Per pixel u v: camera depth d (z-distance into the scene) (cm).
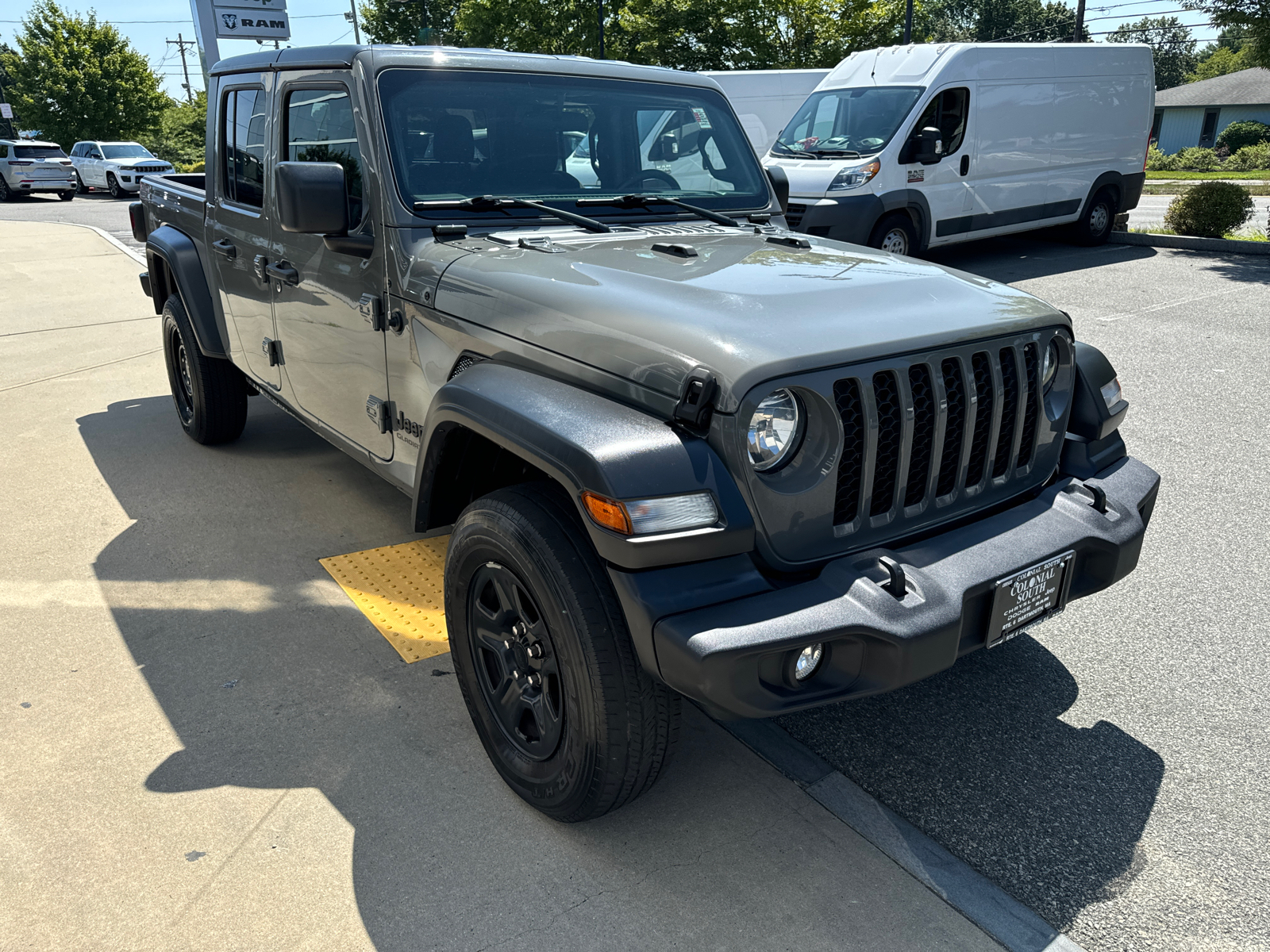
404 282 285
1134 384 618
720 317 213
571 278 244
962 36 7738
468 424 229
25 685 298
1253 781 256
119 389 650
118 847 229
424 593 360
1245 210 1215
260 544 402
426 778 256
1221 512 425
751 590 199
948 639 204
